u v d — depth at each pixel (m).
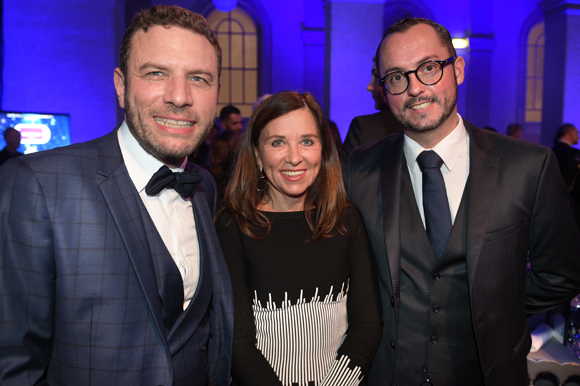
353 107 5.47
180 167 1.30
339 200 1.50
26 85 6.02
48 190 1.02
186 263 1.24
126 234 1.08
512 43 9.95
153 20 1.09
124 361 1.07
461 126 1.49
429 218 1.44
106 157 1.15
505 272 1.36
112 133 1.24
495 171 1.40
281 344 1.36
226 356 1.29
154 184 1.16
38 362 1.02
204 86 1.14
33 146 5.29
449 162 1.46
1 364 0.97
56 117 5.38
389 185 1.52
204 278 1.26
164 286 1.15
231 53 9.53
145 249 1.12
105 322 1.05
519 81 10.06
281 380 1.33
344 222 1.50
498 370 1.37
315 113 1.45
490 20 9.77
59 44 6.05
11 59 5.97
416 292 1.46
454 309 1.42
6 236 0.98
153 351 1.12
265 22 9.31
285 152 1.40
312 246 1.43
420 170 1.49
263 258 1.40
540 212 1.39
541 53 10.27
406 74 1.37
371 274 1.47
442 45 1.37
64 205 1.03
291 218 1.47
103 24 6.10
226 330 1.29
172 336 1.16
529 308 1.58
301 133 1.38
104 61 6.14
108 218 1.08
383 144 1.69
